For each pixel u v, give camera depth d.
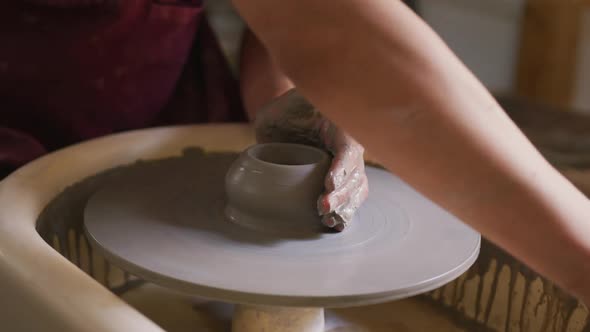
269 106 0.85
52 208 0.88
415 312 0.97
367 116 0.51
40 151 1.08
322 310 0.80
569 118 2.60
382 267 0.67
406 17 0.52
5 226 0.75
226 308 0.95
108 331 0.57
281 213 0.73
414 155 0.51
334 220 0.72
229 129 1.14
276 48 0.53
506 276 0.88
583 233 0.51
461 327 0.94
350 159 0.74
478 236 0.76
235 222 0.76
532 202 0.50
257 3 0.53
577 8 2.71
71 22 1.11
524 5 2.90
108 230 0.74
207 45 1.33
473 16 2.93
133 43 1.17
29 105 1.14
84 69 1.14
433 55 0.51
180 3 1.21
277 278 0.64
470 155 0.50
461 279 0.95
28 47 1.10
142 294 0.99
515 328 0.87
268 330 0.76
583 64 2.79
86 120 1.18
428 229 0.77
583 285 0.51
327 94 0.52
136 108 1.22
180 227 0.75
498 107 0.53
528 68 2.94
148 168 0.94
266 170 0.73
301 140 0.83
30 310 0.64
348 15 0.51
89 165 0.98
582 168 2.01
